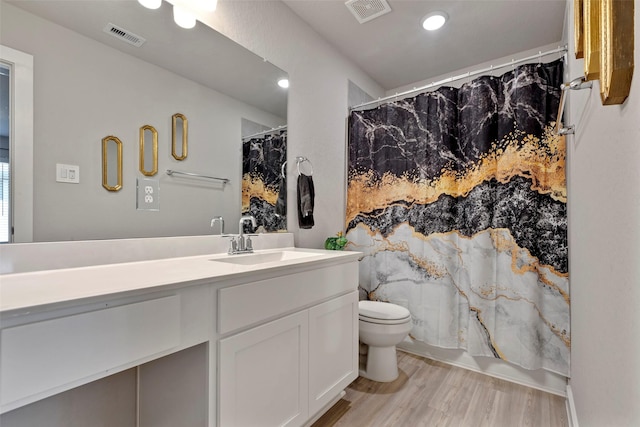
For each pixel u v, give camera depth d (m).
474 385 1.83
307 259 1.41
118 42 1.24
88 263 1.13
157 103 1.36
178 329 0.90
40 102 1.05
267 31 1.83
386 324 1.81
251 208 1.75
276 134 1.89
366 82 2.76
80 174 1.13
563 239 1.69
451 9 1.94
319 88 2.21
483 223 1.92
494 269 1.91
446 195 2.08
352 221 2.47
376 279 2.35
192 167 1.49
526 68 1.81
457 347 2.04
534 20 2.03
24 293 0.75
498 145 1.91
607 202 0.78
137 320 0.81
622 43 0.55
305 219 1.94
